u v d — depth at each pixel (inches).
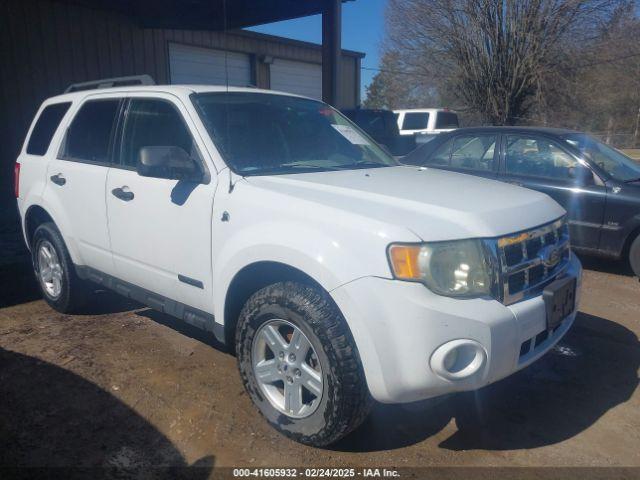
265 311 118.1
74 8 449.1
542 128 270.4
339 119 179.5
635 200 231.6
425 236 103.0
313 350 111.0
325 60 394.3
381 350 101.7
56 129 190.9
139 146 155.6
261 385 123.6
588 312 203.3
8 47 412.2
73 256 180.1
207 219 130.5
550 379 151.6
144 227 148.0
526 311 109.9
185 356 161.3
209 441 120.1
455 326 100.9
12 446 116.8
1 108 412.5
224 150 136.5
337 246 106.1
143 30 507.2
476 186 136.7
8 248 294.0
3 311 198.8
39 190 188.5
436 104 1154.7
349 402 107.1
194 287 137.1
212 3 421.1
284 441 120.6
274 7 414.0
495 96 1035.9
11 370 150.7
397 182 133.3
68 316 193.5
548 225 124.6
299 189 121.9
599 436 124.9
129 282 161.3
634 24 959.6
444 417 131.7
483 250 106.9
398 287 100.5
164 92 153.2
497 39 994.7
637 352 169.3
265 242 115.6
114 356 160.6
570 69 993.5
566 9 935.7
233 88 161.3
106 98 172.7
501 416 132.6
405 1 1050.7
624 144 1466.5
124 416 129.0
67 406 132.9
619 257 240.7
